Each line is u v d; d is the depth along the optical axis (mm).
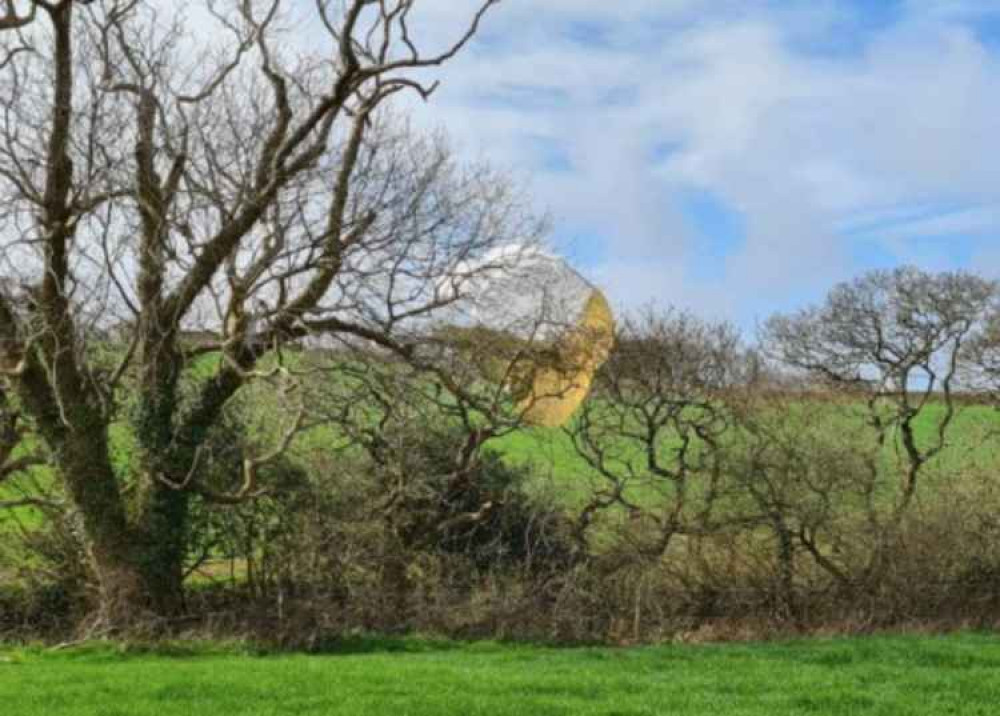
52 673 14516
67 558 21062
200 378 21656
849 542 23578
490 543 22422
